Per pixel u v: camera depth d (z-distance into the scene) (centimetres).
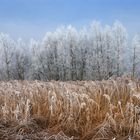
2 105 519
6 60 4984
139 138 389
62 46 5078
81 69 5031
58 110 468
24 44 5172
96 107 470
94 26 4956
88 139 404
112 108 460
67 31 5125
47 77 5044
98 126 417
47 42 5125
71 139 395
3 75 5016
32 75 5081
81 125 440
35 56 5066
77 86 663
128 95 536
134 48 4378
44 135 409
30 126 434
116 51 4681
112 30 4803
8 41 5034
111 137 401
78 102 468
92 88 589
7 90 626
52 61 5075
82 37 5106
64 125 433
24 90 615
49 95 520
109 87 593
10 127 436
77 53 5066
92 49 5044
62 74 5053
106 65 4719
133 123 429
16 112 457
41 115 472
